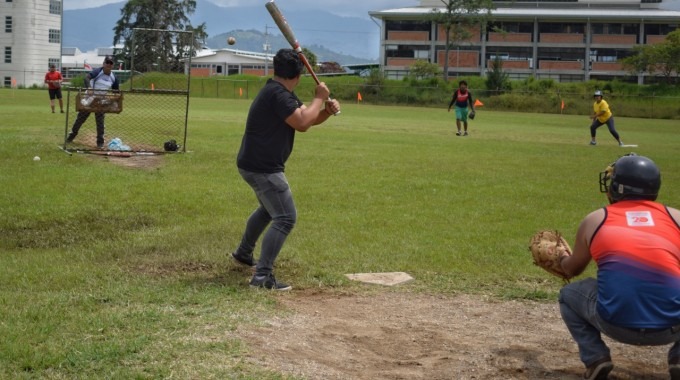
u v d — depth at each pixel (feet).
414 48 259.19
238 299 21.07
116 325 18.25
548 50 250.57
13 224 30.96
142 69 69.10
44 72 279.28
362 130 86.79
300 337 18.12
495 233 31.45
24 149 48.24
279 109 21.42
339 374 15.80
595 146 77.36
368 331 19.07
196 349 16.63
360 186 42.22
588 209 37.68
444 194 40.73
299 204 36.47
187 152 52.11
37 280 22.89
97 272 23.90
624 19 242.58
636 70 226.99
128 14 263.08
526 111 185.68
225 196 37.83
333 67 311.88
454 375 16.17
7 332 17.46
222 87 208.23
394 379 15.75
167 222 32.40
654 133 107.76
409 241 29.53
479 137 83.76
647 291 13.99
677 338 14.23
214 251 26.91
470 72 253.85
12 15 268.82
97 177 40.96
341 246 28.35
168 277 23.57
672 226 14.56
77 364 15.62
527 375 16.33
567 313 15.78
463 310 21.33
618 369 16.96
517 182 46.24
